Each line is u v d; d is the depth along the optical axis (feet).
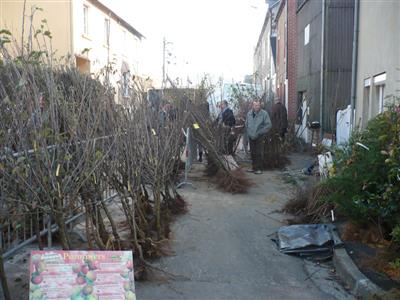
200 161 46.29
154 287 17.51
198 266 19.74
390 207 19.54
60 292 11.29
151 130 22.16
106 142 17.84
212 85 49.06
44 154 13.38
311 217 25.77
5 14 70.18
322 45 51.67
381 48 31.86
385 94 31.17
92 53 80.53
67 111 14.80
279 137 46.50
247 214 27.99
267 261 20.61
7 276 17.54
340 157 23.58
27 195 14.10
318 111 54.80
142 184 23.29
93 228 17.16
